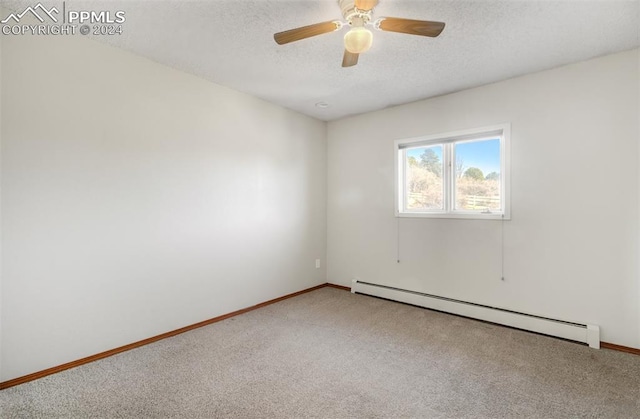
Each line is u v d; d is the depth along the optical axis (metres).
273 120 3.76
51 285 2.13
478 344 2.62
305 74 2.95
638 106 2.43
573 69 2.68
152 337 2.67
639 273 2.43
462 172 3.40
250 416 1.72
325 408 1.79
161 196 2.73
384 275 3.96
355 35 1.76
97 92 2.34
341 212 4.39
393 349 2.53
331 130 4.50
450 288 3.42
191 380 2.06
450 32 2.20
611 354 2.43
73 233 2.23
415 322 3.12
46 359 2.11
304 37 1.87
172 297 2.81
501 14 2.00
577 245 2.69
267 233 3.69
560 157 2.75
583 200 2.65
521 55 2.54
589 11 1.95
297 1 1.89
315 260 4.38
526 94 2.91
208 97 3.09
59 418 1.70
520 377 2.11
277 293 3.82
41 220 2.09
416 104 3.66
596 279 2.61
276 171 3.80
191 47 2.46
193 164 2.96
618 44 2.37
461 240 3.34
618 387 1.98
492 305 3.14
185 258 2.91
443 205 3.52
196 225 2.99
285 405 1.81
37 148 2.07
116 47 2.44
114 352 2.43
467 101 3.28
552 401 1.85
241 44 2.41
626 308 2.48
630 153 2.46
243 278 3.43
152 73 2.66
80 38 2.26
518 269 2.98
